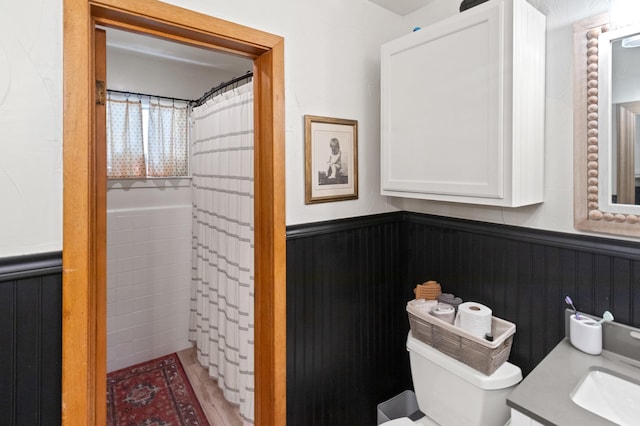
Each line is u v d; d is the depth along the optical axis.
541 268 1.36
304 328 1.53
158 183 2.73
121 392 2.34
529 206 1.39
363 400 1.79
